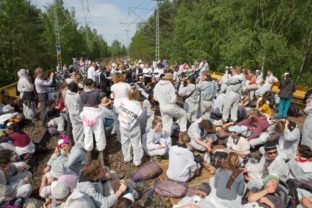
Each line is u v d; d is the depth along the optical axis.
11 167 4.88
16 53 32.91
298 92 12.34
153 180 5.59
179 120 7.10
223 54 21.73
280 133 5.62
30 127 8.66
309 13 19.19
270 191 3.81
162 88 6.69
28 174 5.09
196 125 6.34
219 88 12.92
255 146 6.61
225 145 6.89
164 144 6.34
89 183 3.79
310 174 4.45
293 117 10.48
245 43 19.25
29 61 35.19
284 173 4.43
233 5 21.14
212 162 5.86
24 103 8.94
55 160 4.86
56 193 3.77
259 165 4.96
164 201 4.88
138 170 5.69
